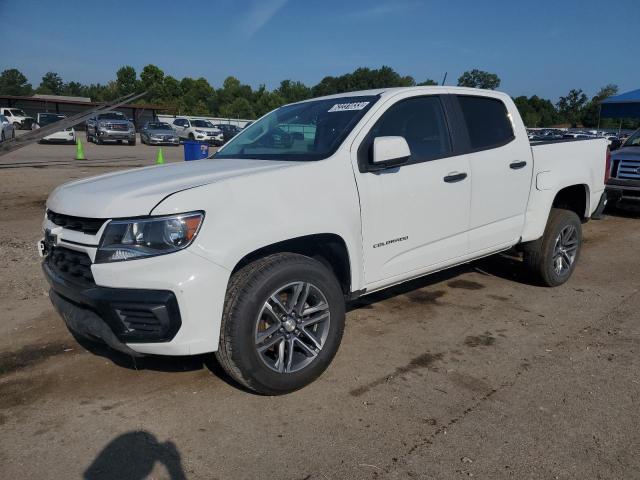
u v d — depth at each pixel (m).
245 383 3.09
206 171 3.41
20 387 3.40
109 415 3.07
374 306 4.88
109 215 2.84
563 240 5.33
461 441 2.80
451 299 5.08
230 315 2.95
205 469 2.60
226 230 2.89
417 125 4.04
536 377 3.51
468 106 4.46
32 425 2.98
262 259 3.12
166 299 2.76
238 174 3.19
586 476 2.54
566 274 5.42
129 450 2.75
